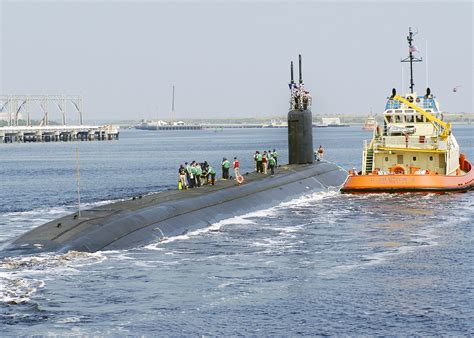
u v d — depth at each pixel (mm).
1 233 111250
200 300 73625
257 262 88688
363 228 111375
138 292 75562
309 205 134750
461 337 64438
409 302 73375
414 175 149750
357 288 78000
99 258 86375
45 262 82875
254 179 143250
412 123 158375
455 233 107125
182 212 108562
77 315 68750
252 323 67688
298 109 166625
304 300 74000
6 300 71812
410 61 164375
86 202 161375
